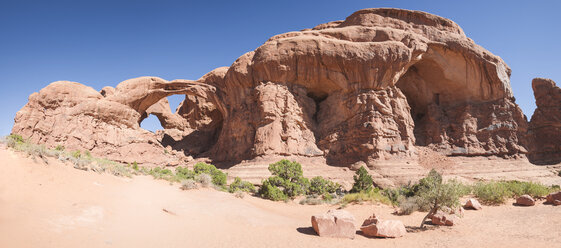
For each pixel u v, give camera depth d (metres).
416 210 17.42
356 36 36.66
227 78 40.25
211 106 54.06
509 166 33.53
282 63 35.31
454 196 13.83
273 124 33.78
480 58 37.00
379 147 31.75
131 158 38.78
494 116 36.91
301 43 35.06
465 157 35.28
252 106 37.03
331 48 34.47
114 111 41.44
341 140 34.34
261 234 11.67
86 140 37.78
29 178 10.46
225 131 39.84
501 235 11.48
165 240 9.61
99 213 10.37
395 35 36.25
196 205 15.01
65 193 10.94
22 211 8.32
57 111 38.06
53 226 8.23
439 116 38.88
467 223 14.04
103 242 8.30
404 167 31.00
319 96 39.78
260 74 36.97
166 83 45.00
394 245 10.58
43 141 35.62
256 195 24.30
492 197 18.88
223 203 16.22
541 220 13.37
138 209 12.52
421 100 41.09
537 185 20.34
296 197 24.88
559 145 42.72
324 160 33.66
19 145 12.09
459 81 38.47
